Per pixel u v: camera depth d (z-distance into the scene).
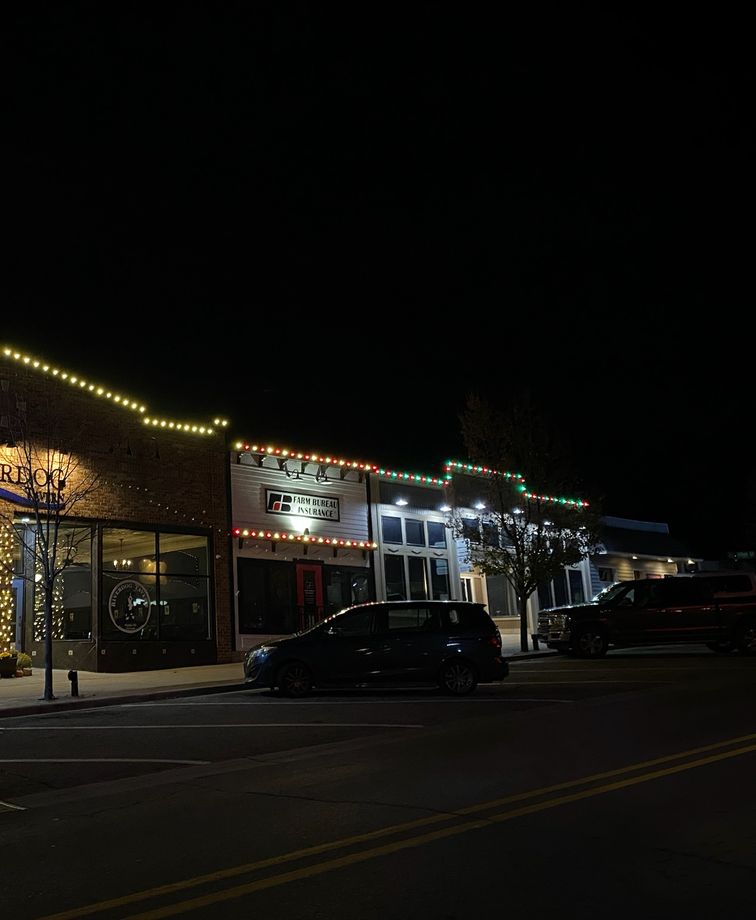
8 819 7.87
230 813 7.48
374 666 16.02
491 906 4.78
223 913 4.89
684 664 20.17
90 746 11.62
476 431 28.45
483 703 14.50
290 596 26.73
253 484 26.33
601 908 4.68
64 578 22.48
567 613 23.73
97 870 5.95
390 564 30.38
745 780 7.57
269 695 16.80
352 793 7.96
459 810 7.01
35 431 20.84
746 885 4.96
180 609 23.72
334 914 4.77
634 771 8.17
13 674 20.25
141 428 23.52
